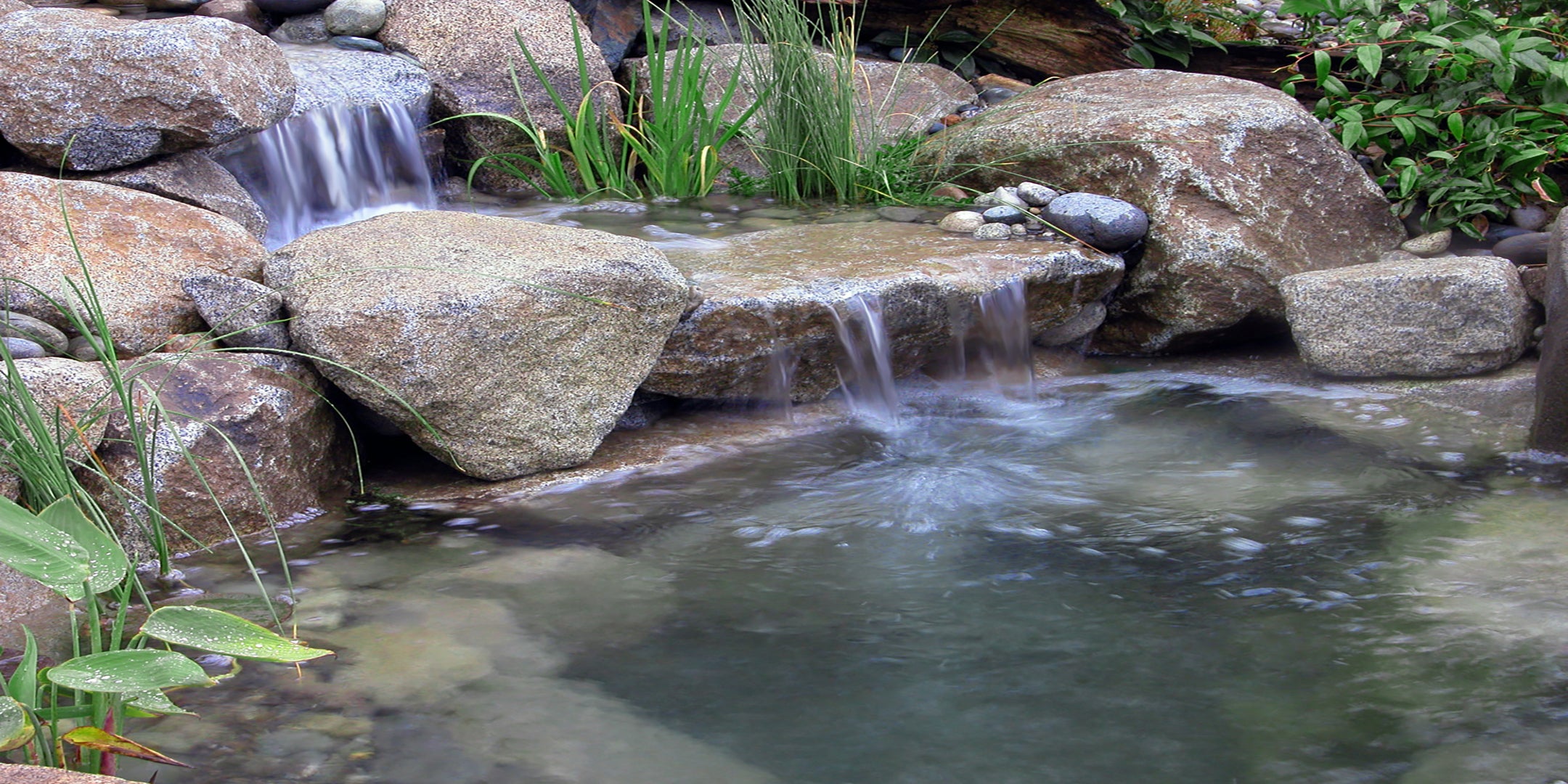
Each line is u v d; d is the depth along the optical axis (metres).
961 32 7.35
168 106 4.53
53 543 2.09
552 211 5.82
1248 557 3.29
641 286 3.96
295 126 5.25
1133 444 4.25
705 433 4.36
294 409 3.65
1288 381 4.91
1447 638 2.79
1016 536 3.48
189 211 4.17
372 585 3.18
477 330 3.65
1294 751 2.38
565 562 3.33
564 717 2.54
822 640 2.88
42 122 4.49
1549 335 3.92
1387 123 5.81
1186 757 2.38
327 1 6.22
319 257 3.94
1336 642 2.80
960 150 5.98
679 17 7.11
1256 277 5.13
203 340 3.66
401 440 4.17
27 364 3.27
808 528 3.56
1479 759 2.33
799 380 4.54
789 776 2.34
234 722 2.50
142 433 3.21
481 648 2.84
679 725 2.52
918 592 3.13
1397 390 4.64
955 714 2.55
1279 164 5.34
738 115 6.52
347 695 2.62
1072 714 2.55
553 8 6.52
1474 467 3.88
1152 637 2.87
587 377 3.94
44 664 2.73
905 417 4.59
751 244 5.11
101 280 3.74
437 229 4.14
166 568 3.22
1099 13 7.21
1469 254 5.42
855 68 6.74
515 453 3.87
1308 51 7.02
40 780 1.82
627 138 6.20
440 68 6.08
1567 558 3.17
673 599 3.11
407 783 2.30
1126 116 5.49
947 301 4.63
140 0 5.78
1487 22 5.77
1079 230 5.21
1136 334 5.36
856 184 5.95
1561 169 5.80
